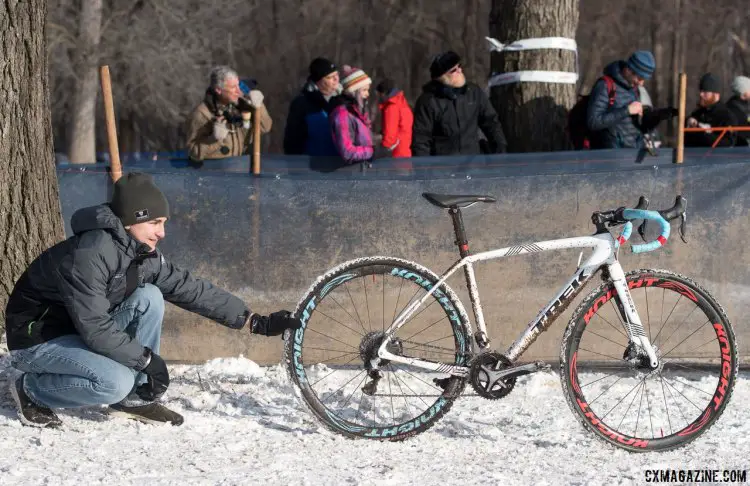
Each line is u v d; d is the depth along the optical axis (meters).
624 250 8.25
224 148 9.45
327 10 42.69
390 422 6.62
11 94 7.76
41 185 7.95
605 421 6.94
